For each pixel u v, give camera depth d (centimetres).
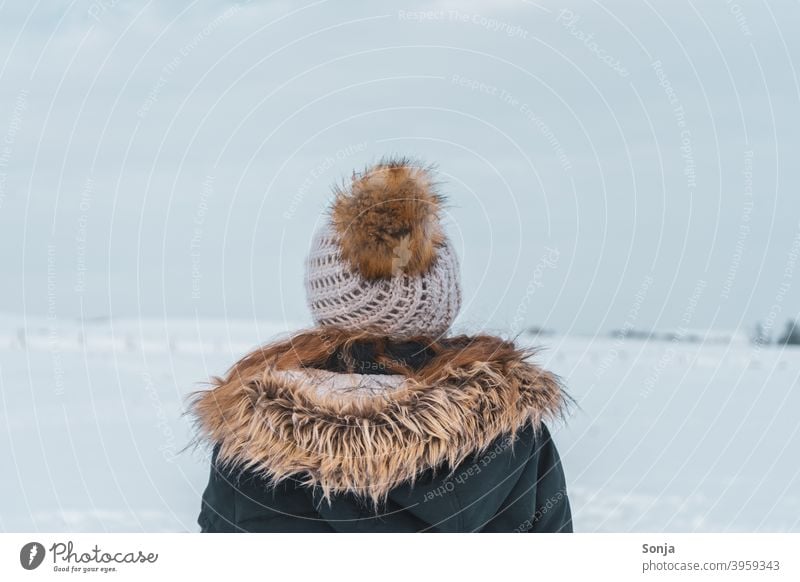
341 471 125
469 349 135
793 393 650
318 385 130
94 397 561
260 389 130
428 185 138
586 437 502
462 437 128
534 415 137
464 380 130
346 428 126
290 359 133
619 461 452
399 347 136
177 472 394
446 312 139
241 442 129
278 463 127
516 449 138
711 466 442
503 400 131
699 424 539
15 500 350
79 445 438
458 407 128
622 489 401
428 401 127
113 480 379
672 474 427
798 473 429
